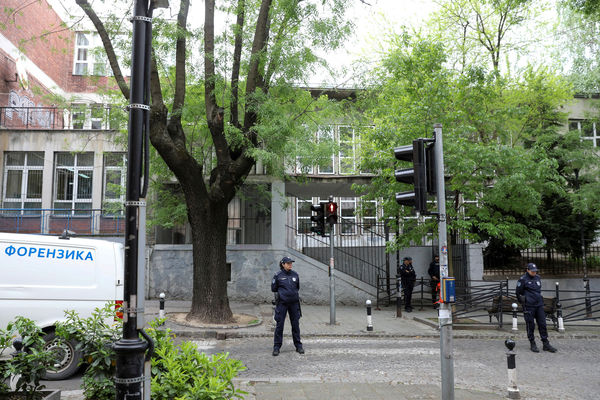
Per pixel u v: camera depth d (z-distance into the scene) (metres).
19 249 7.30
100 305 7.45
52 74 24.00
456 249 18.11
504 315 14.95
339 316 14.32
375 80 13.88
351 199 23.19
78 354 7.06
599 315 16.39
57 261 7.43
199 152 14.81
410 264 16.03
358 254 19.03
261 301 16.73
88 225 17.98
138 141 3.65
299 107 13.80
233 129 11.59
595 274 17.77
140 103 3.70
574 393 6.86
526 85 17.61
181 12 11.82
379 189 14.89
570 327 13.52
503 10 18.58
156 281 16.62
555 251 18.19
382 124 14.71
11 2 20.61
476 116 14.43
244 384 6.96
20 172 18.44
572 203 16.69
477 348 10.30
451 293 5.76
